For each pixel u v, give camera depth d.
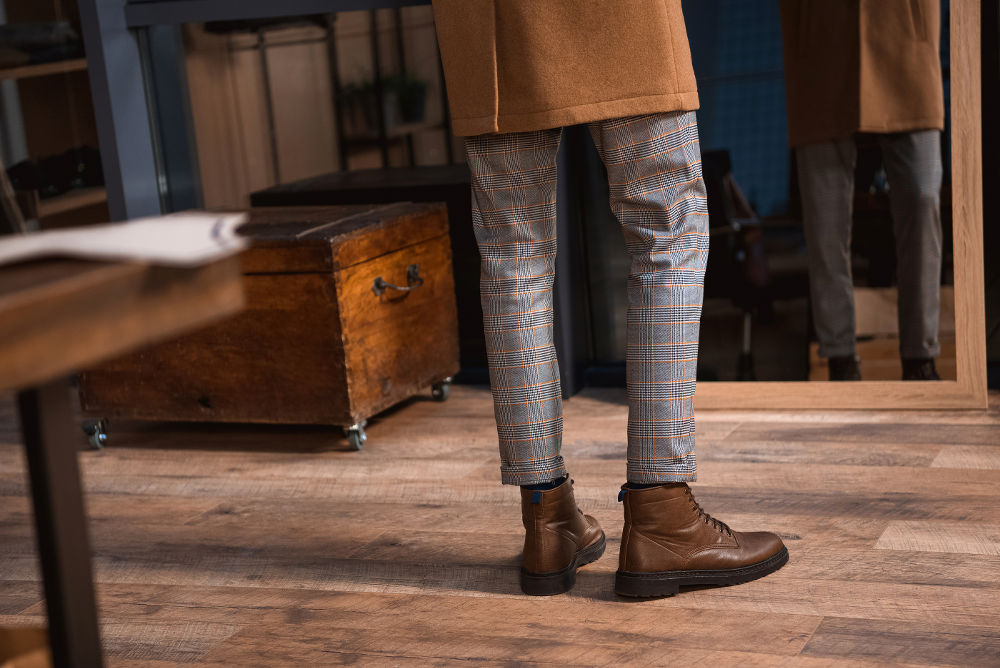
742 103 2.43
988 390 2.46
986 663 1.31
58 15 2.79
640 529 1.54
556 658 1.41
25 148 2.89
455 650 1.45
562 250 2.61
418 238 2.56
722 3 2.40
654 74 1.42
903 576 1.57
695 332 1.51
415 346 2.57
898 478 1.96
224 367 2.43
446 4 1.49
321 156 2.89
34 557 1.93
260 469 2.31
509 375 1.57
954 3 2.23
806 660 1.35
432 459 2.29
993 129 2.39
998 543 1.65
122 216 2.78
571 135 2.66
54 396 0.69
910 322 2.36
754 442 2.23
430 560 1.77
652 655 1.39
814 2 2.33
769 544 1.62
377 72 2.80
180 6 2.67
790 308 2.45
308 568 1.77
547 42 1.43
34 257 0.68
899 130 2.31
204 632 1.57
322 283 2.28
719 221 2.48
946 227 2.31
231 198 2.95
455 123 1.52
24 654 0.84
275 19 2.82
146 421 2.76
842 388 2.41
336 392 2.34
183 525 2.02
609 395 2.69
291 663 1.45
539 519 1.60
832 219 2.39
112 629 1.60
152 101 2.88
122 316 0.65
